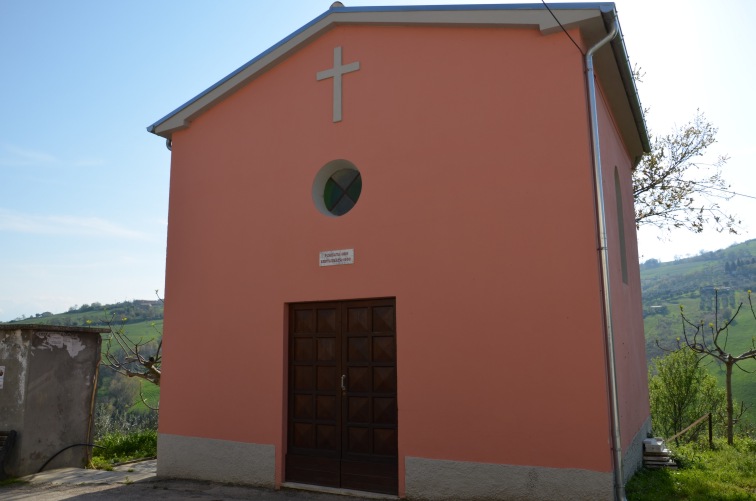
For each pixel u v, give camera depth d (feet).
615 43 22.04
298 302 26.66
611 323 20.51
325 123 26.86
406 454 22.67
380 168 25.02
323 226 26.18
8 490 27.09
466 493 21.34
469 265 22.43
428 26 24.61
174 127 31.60
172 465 29.07
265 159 28.55
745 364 136.87
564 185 21.11
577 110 21.25
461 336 22.21
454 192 23.13
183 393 29.32
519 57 22.57
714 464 30.76
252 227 28.43
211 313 29.07
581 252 20.56
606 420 19.49
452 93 23.75
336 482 24.61
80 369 33.68
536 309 21.01
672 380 52.80
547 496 19.99
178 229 31.04
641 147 34.22
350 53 26.63
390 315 24.30
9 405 30.81
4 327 31.32
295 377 26.50
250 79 29.45
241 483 26.81
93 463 34.24
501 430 21.06
